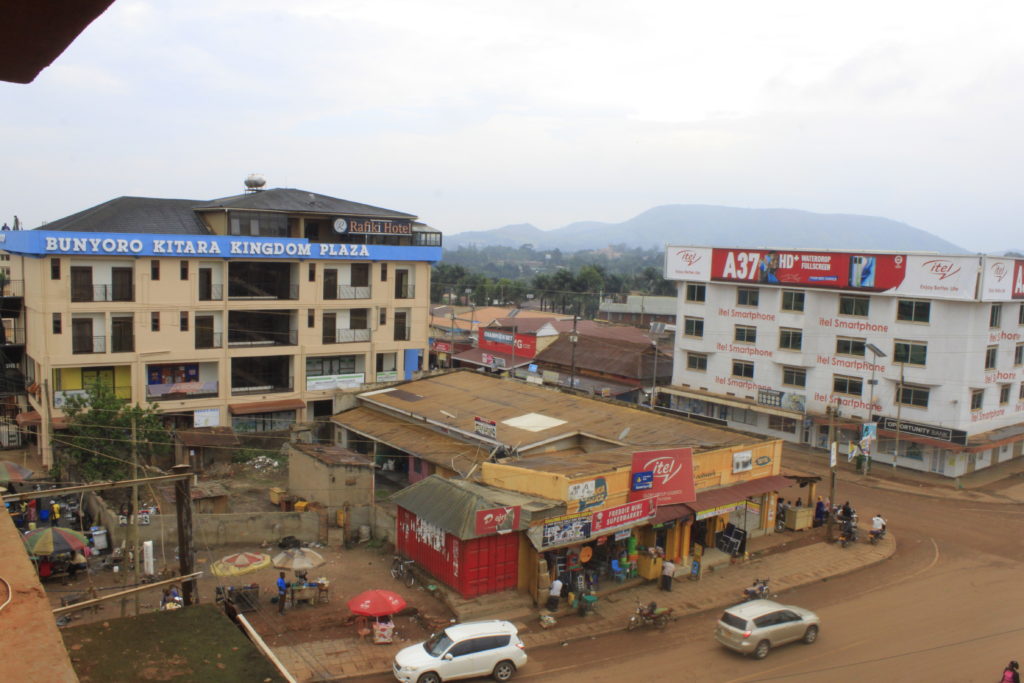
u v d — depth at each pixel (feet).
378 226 178.70
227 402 159.53
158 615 19.43
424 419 135.33
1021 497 141.59
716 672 74.54
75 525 105.09
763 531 116.98
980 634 84.53
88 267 143.23
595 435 121.49
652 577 96.73
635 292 493.36
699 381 190.60
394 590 88.53
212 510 109.19
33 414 148.05
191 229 166.61
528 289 447.42
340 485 109.29
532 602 87.04
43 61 9.95
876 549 111.96
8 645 9.68
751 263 176.14
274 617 80.53
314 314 168.45
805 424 173.06
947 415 150.10
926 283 149.69
